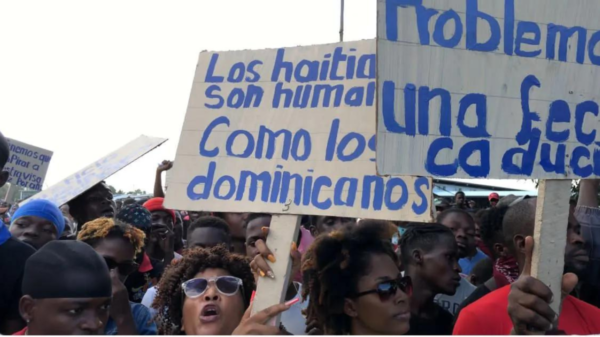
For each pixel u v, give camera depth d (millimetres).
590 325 2496
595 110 2303
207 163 2688
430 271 3295
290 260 2451
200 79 2816
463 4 2146
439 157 2094
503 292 2521
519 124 2199
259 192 2570
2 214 6219
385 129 2033
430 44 2100
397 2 2064
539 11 2248
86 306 2268
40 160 6805
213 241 3939
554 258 2141
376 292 2387
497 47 2188
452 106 2121
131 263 3178
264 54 2768
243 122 2699
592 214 3574
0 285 2869
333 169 2502
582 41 2303
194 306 2631
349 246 2439
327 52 2670
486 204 11555
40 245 3613
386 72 2041
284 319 3080
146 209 4379
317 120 2592
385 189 2408
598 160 2285
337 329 2463
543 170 2207
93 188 4695
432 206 2336
